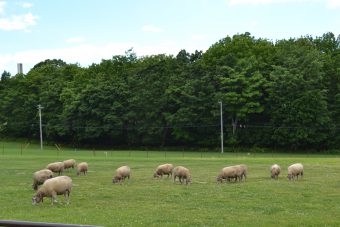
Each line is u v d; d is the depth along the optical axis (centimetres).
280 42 12975
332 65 11019
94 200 2814
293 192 3108
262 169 5103
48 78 14825
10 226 762
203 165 5731
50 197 2812
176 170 3738
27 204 2661
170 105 11556
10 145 12900
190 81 11269
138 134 11931
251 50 12081
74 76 14488
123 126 12062
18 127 14388
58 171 4481
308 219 2122
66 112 12569
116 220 2125
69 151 10306
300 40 12562
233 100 10638
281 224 2017
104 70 14062
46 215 2272
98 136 12181
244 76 10781
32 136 14512
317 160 6631
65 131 12669
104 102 12094
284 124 10431
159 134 11669
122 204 2652
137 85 12006
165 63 12388
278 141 10488
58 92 13650
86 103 12262
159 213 2323
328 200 2758
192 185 3588
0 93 15750
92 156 8081
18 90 14862
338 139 10456
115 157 7744
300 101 10112
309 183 3666
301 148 10738
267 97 10831
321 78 10338
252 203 2639
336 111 10719
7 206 2586
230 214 2284
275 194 3012
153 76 11962
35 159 6919
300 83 10150
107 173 4747
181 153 9731
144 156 8262
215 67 11506
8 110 14850
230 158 7381
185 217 2203
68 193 2766
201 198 2861
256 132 10944
